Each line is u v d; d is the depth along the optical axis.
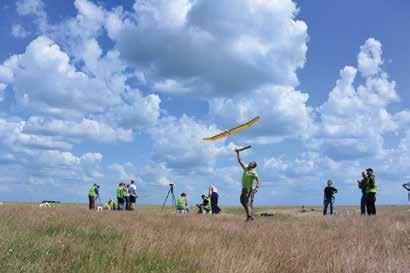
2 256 7.87
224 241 12.05
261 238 13.16
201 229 15.59
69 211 21.86
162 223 17.28
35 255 8.49
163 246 9.91
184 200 36.72
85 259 8.39
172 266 8.43
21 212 17.66
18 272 7.28
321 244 11.89
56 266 7.71
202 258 8.94
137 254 9.09
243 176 21.39
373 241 12.55
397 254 10.45
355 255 9.68
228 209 50.16
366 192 26.30
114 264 8.18
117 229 13.10
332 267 8.99
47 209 22.61
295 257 9.77
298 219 24.05
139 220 18.27
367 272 8.65
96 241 10.95
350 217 22.31
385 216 22.69
